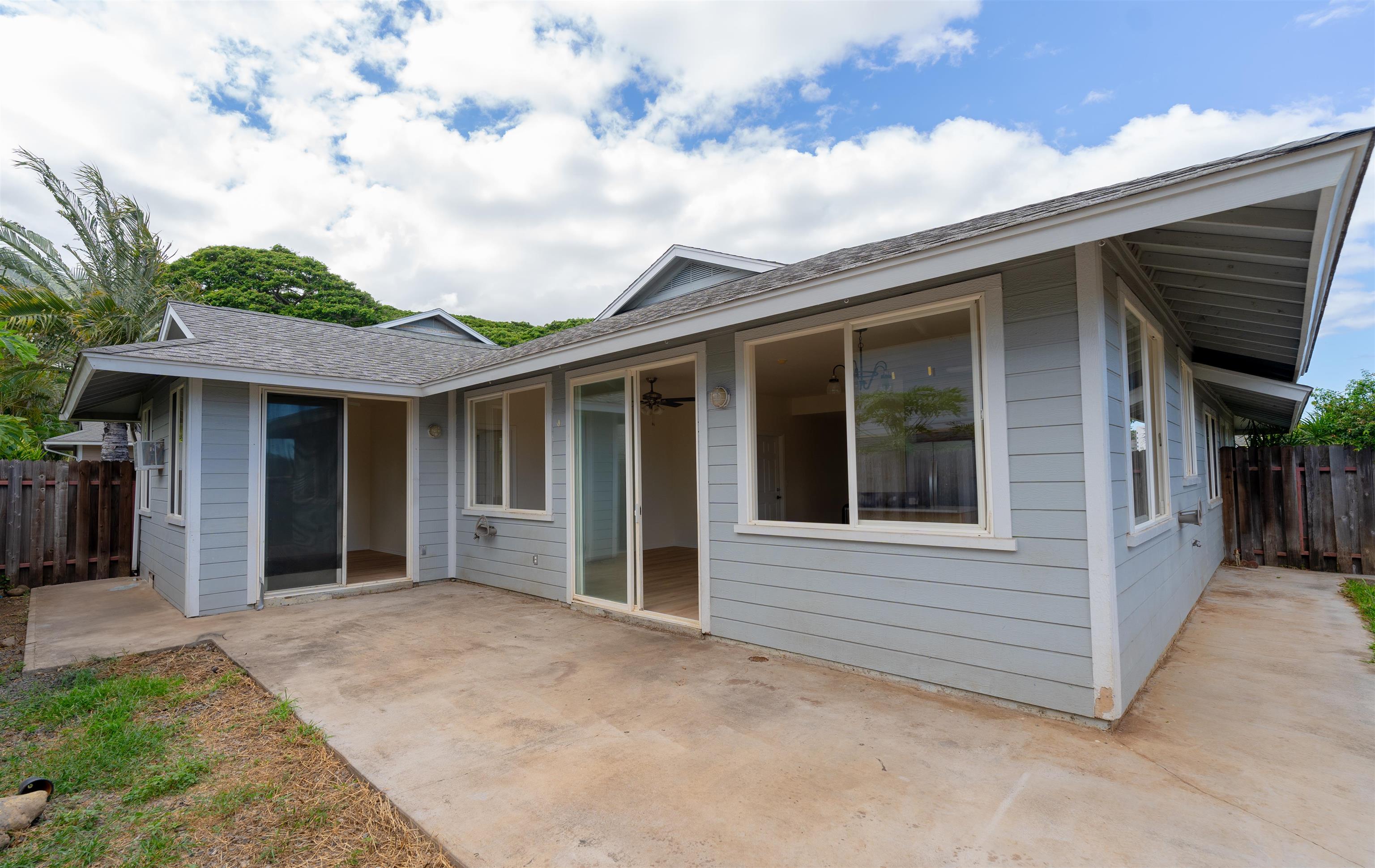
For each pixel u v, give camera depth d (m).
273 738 3.43
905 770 2.89
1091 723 3.29
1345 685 4.00
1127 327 3.86
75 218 11.88
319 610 6.58
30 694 4.20
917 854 2.26
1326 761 2.95
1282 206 2.78
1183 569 5.64
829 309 4.42
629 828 2.46
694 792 2.73
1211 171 2.52
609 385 6.27
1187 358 6.34
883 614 4.11
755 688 4.02
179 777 2.93
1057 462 3.41
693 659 4.66
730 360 5.07
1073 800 2.61
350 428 11.11
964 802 2.61
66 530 8.40
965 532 3.76
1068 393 3.38
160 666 4.81
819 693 3.90
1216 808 2.54
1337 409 11.02
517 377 7.33
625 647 5.05
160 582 7.48
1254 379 6.72
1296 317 4.60
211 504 6.45
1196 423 6.96
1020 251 3.10
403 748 3.22
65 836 2.52
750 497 4.95
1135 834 2.37
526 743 3.26
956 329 3.85
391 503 10.69
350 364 7.63
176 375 5.98
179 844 2.44
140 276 12.54
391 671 4.49
